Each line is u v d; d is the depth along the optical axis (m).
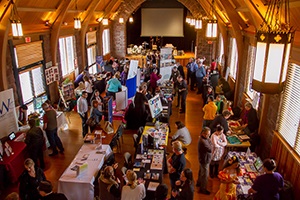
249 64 8.02
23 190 4.11
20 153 5.79
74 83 11.12
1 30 5.96
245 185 4.61
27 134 5.89
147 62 14.19
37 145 5.95
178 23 18.72
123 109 7.98
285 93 5.02
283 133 5.08
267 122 5.87
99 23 14.67
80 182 4.55
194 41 20.23
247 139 6.02
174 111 9.86
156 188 3.91
